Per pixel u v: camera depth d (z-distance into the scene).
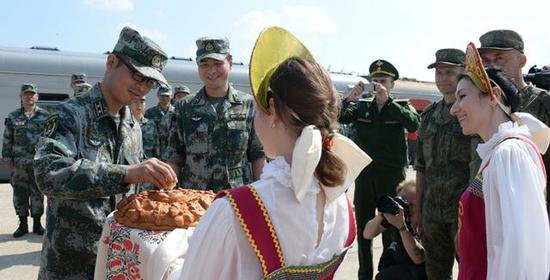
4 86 10.82
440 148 3.56
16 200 6.48
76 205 2.15
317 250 1.25
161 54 2.25
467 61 2.21
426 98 17.25
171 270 1.59
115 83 2.21
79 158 2.15
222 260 1.17
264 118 1.29
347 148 1.36
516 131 2.01
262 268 1.16
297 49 1.33
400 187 4.00
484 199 1.95
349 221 1.40
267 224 1.16
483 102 2.13
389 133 4.43
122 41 2.22
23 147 6.57
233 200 1.17
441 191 3.53
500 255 1.82
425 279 3.63
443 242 3.62
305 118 1.21
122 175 1.99
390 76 5.07
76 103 2.21
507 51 3.30
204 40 3.26
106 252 1.84
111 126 2.28
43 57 11.29
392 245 3.77
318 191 1.26
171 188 2.05
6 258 5.43
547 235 1.80
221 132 3.24
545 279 1.79
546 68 4.54
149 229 1.74
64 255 2.16
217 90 3.28
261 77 1.24
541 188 1.88
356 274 4.78
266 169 1.26
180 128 3.32
